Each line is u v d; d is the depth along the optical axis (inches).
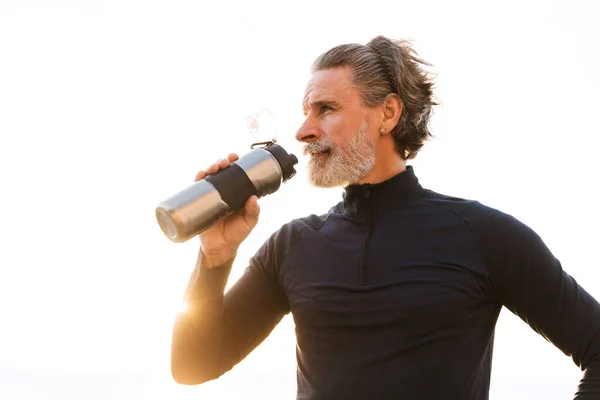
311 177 66.6
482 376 61.8
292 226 69.6
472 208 63.9
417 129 70.3
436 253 62.1
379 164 67.9
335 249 65.2
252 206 59.8
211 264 65.0
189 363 67.0
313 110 67.2
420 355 59.6
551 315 60.1
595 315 59.7
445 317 60.0
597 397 57.0
